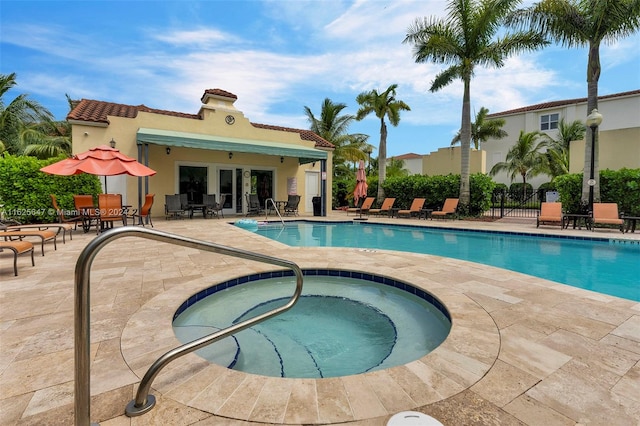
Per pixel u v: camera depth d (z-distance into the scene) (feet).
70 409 5.98
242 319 12.34
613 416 5.73
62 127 96.43
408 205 57.06
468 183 47.34
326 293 15.26
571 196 37.83
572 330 9.31
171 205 45.16
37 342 8.63
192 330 11.09
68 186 36.96
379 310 13.34
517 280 14.73
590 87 34.86
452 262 18.61
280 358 9.59
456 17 45.27
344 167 88.53
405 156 128.16
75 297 4.80
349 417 5.68
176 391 6.40
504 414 5.76
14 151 73.51
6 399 6.23
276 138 57.47
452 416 5.71
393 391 6.42
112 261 18.58
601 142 44.70
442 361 7.56
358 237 34.35
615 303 11.62
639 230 32.32
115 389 6.48
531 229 33.73
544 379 6.85
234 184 55.47
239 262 18.39
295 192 61.57
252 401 6.12
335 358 9.64
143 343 8.49
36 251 21.27
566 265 21.03
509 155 81.41
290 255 20.67
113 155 29.19
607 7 31.91
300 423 5.54
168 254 20.71
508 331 9.22
